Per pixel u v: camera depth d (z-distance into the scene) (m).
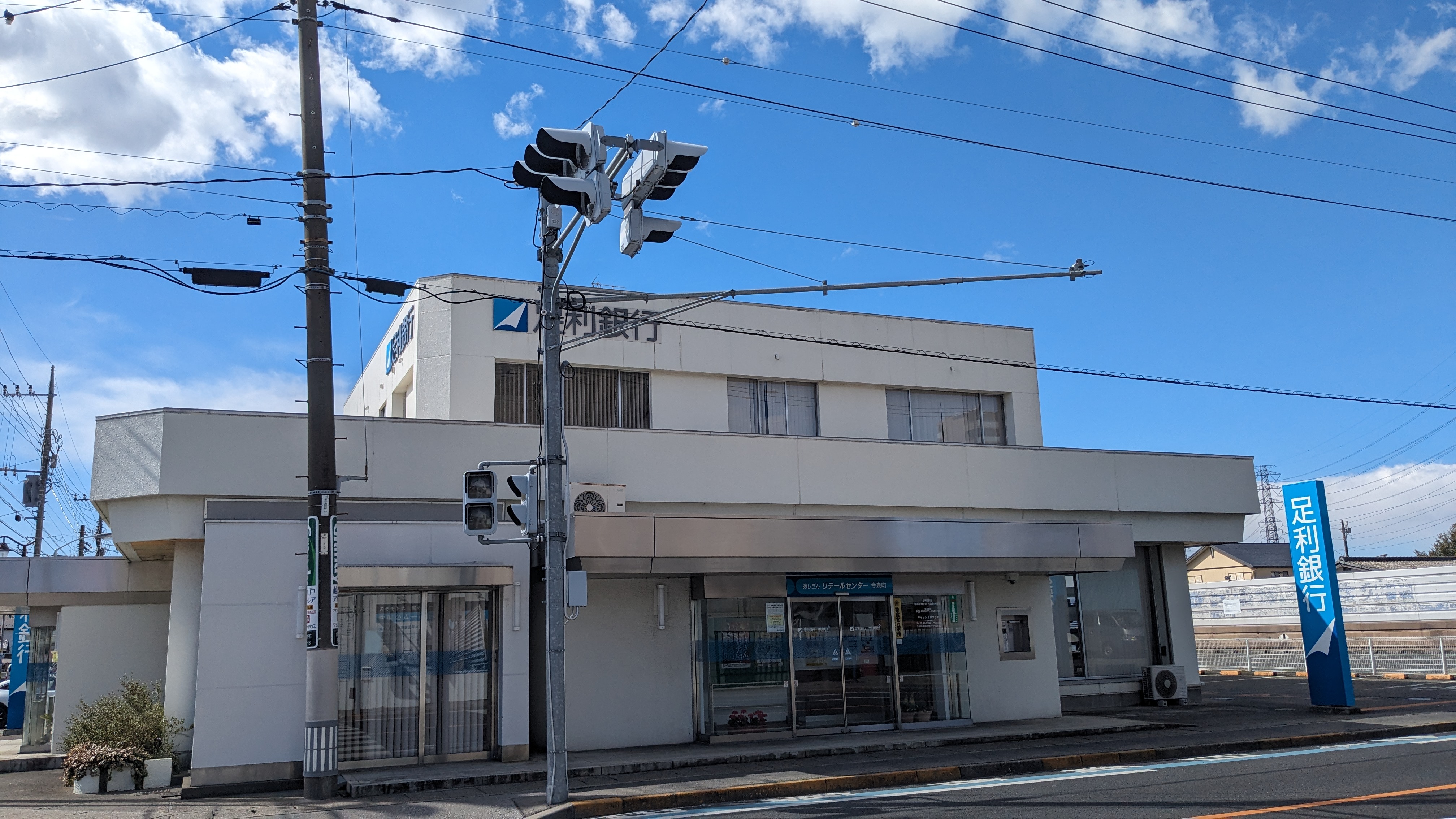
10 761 17.56
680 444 18.11
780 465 18.83
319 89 14.12
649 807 12.05
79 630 18.61
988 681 19.58
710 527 16.12
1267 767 13.41
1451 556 64.19
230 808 12.38
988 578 20.02
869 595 18.44
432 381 19.06
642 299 13.01
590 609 16.94
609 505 16.92
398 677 14.97
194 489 14.86
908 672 18.72
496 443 16.56
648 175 10.35
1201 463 22.86
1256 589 36.97
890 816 10.77
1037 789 12.26
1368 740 16.19
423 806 12.11
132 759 14.35
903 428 22.67
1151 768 13.84
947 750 16.03
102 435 15.27
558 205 11.80
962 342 23.30
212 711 13.70
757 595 17.47
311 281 13.64
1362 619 32.25
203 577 14.44
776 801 12.38
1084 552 18.77
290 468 15.42
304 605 14.38
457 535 15.48
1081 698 21.84
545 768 14.27
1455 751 14.40
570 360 19.78
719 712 17.05
